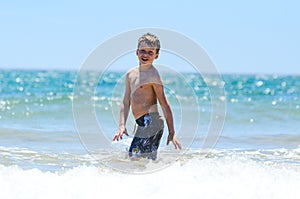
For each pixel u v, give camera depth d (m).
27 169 7.45
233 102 24.27
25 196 5.85
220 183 6.42
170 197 5.89
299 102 24.20
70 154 9.08
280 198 5.94
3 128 12.94
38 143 10.53
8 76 58.84
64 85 37.00
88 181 6.45
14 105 19.50
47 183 6.33
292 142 11.52
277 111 19.33
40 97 23.53
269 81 60.97
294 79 69.50
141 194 5.98
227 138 12.08
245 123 15.72
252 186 6.31
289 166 7.91
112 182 6.43
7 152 9.26
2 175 6.58
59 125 13.82
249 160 7.91
